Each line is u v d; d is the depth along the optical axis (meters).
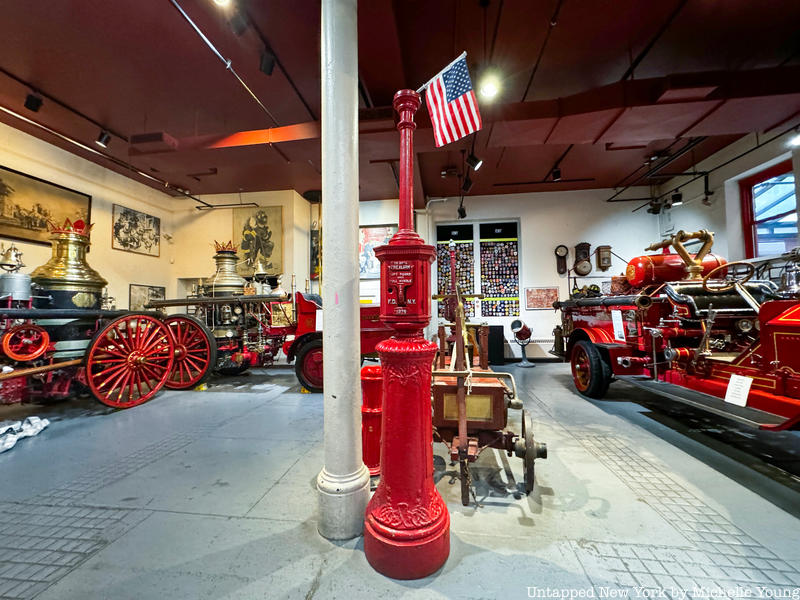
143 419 3.46
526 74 4.27
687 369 2.97
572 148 5.85
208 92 4.35
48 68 3.88
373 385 2.18
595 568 1.40
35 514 1.82
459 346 2.31
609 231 7.70
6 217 4.88
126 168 6.04
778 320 2.10
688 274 3.55
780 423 1.90
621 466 2.34
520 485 2.10
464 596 1.27
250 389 4.86
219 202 7.72
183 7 3.13
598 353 4.04
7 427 2.92
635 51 3.88
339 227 1.63
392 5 2.94
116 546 1.56
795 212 5.17
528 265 7.87
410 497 1.39
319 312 4.60
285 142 4.62
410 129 1.45
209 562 1.46
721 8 3.30
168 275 7.69
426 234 7.98
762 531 1.64
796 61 4.03
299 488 2.08
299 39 3.52
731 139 5.66
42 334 3.41
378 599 1.26
